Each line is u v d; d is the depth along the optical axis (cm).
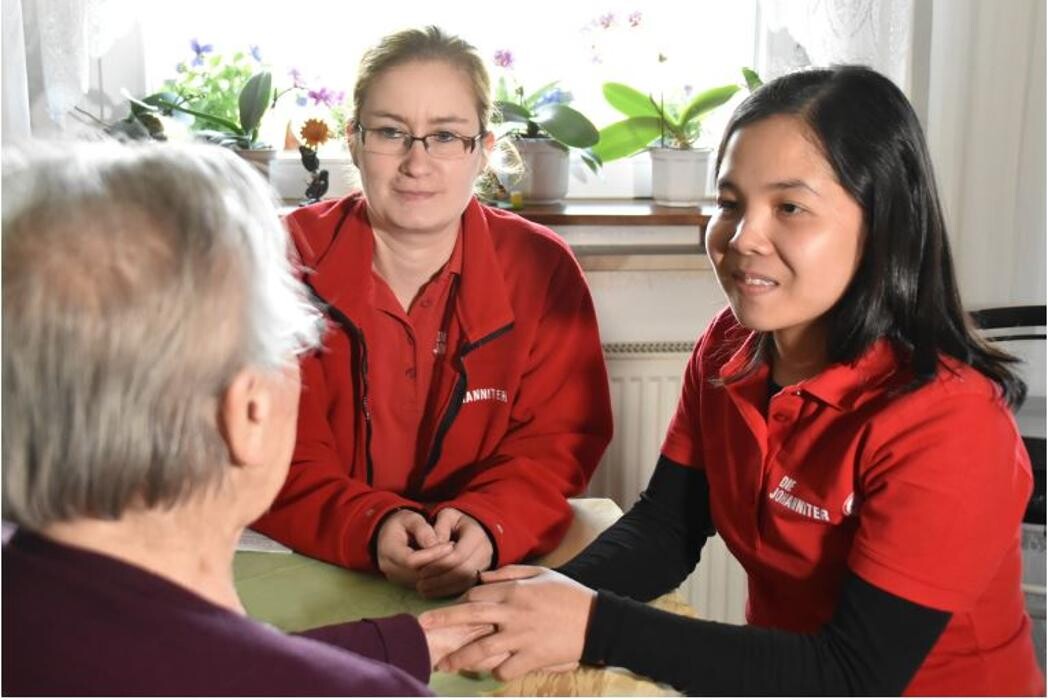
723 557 231
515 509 133
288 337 69
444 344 147
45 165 64
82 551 62
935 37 217
